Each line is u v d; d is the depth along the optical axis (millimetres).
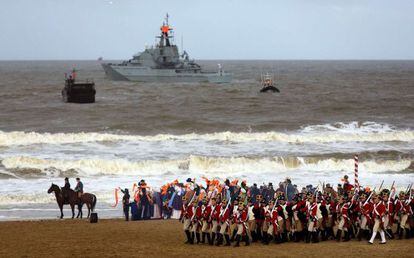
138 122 188875
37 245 59781
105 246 59250
